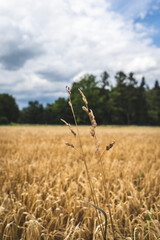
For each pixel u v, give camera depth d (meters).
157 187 3.67
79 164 5.25
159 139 12.94
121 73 73.38
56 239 2.42
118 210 2.72
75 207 2.89
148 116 68.38
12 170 4.38
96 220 2.51
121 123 69.31
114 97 68.31
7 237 2.32
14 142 9.65
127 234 2.37
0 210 2.51
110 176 3.97
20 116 84.12
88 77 64.00
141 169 4.80
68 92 1.36
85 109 1.36
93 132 1.39
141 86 75.56
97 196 2.88
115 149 7.77
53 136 14.06
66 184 3.78
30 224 2.28
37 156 6.41
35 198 3.06
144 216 2.77
